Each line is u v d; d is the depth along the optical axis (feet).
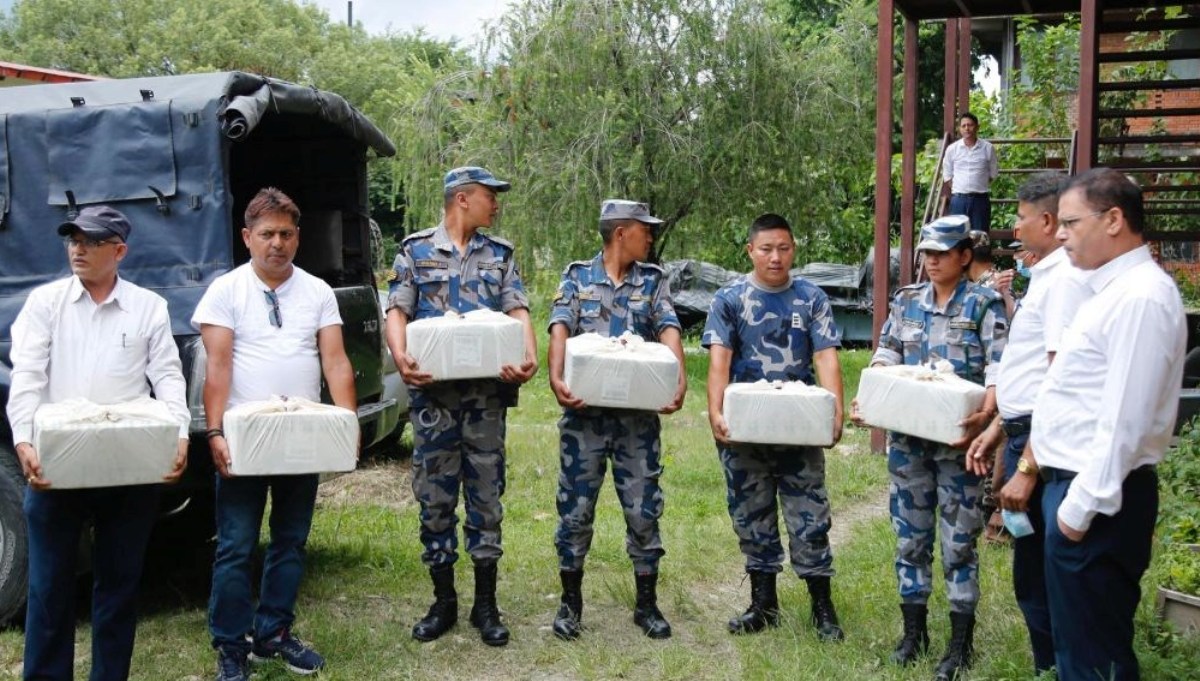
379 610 17.03
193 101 15.60
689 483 25.99
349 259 21.20
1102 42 48.01
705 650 15.48
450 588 15.83
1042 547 12.95
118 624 12.72
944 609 16.53
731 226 46.75
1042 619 13.08
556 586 18.24
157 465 12.12
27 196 15.98
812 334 15.61
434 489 15.37
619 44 43.06
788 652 15.02
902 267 32.78
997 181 47.44
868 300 57.00
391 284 15.49
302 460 13.16
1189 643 13.82
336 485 25.12
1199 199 38.93
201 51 133.49
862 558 19.61
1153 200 36.91
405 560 19.42
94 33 133.69
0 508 15.65
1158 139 31.60
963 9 33.06
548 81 43.24
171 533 20.75
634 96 43.29
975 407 13.66
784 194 45.80
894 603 16.89
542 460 28.43
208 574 19.02
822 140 46.14
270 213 13.83
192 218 15.52
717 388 15.37
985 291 14.62
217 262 15.47
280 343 13.96
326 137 21.20
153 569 19.25
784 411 14.47
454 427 15.28
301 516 14.32
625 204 15.65
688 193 44.62
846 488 25.29
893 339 15.34
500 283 15.80
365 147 21.03
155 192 15.56
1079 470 10.93
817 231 50.55
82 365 12.66
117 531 12.59
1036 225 13.15
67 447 11.71
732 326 15.67
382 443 28.04
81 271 12.58
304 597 17.54
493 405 15.42
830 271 58.13
